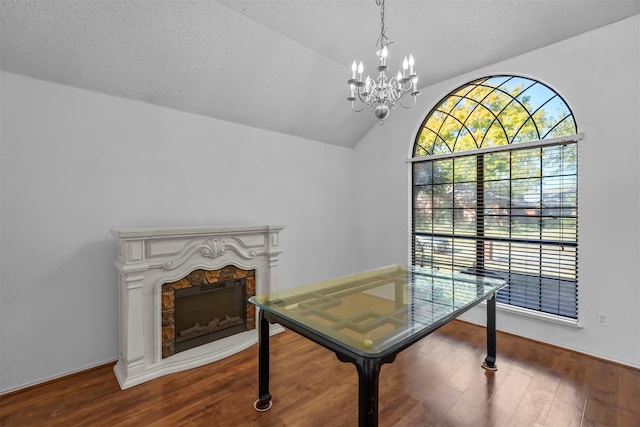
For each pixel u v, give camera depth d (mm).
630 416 1764
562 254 2670
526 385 2090
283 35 2543
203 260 2543
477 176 3207
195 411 1835
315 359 2492
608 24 2352
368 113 3867
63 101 2195
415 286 2219
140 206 2564
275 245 3027
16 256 2037
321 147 4031
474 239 3240
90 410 1842
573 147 2580
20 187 2043
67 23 1910
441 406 1869
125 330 2170
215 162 3035
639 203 2246
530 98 2838
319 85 3209
